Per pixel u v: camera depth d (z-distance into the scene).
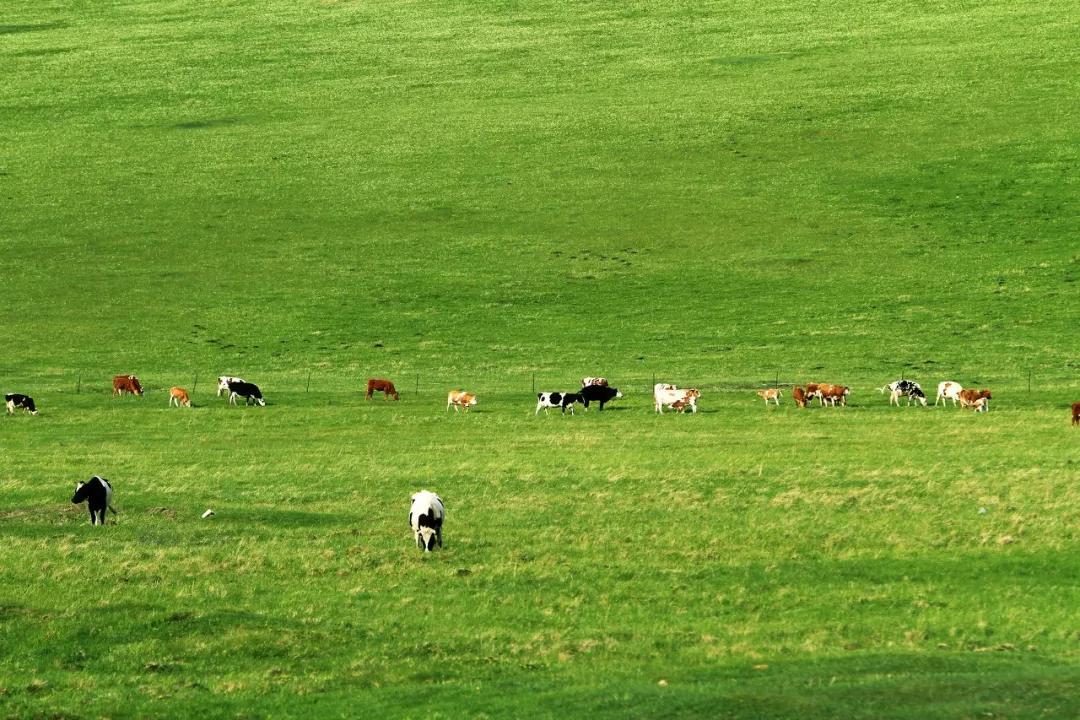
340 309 66.44
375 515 29.19
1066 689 15.84
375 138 98.69
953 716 14.84
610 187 85.81
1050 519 26.70
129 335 62.44
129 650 19.05
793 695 15.75
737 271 70.56
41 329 63.31
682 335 60.84
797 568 23.69
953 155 87.06
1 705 16.84
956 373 52.34
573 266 72.38
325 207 84.19
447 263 73.44
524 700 16.34
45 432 42.69
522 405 47.50
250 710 16.66
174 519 28.84
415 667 18.30
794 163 88.31
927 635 19.48
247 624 20.23
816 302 65.06
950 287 66.06
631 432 41.38
